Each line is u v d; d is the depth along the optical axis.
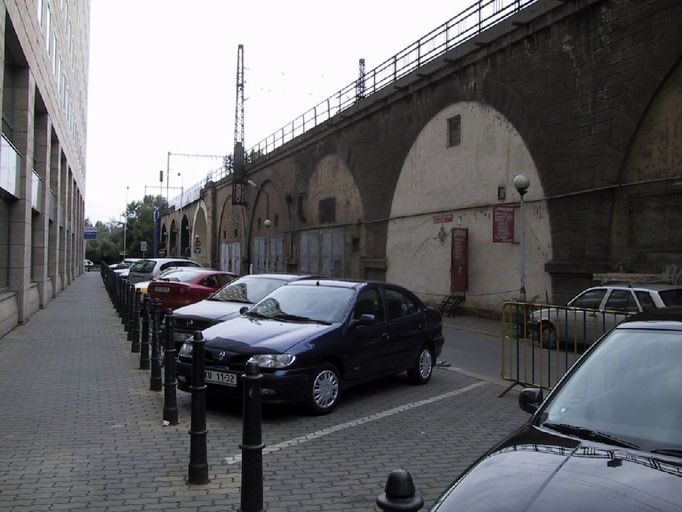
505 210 19.23
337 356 7.74
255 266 47.84
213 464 5.61
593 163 16.55
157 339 8.93
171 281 16.36
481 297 21.03
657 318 3.94
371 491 5.04
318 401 7.48
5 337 14.33
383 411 7.84
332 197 33.72
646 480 2.64
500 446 3.26
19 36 14.86
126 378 9.66
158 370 8.84
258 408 4.27
